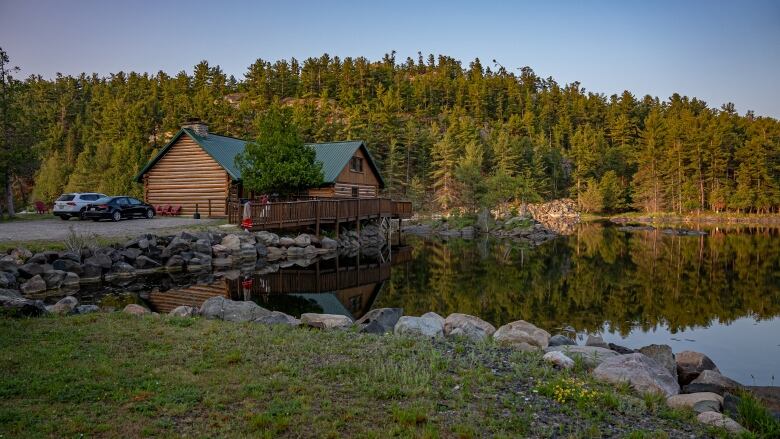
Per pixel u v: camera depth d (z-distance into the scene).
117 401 5.89
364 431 5.30
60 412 5.56
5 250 17.89
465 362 7.95
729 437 5.69
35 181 64.00
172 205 35.78
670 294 18.88
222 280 19.97
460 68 157.00
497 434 5.29
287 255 27.16
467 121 85.88
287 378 6.80
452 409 5.98
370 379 6.89
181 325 9.80
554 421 5.84
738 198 74.31
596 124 113.19
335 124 75.25
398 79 128.75
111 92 112.31
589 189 79.19
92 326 9.51
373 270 24.72
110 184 55.47
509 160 74.88
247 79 127.38
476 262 28.09
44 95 101.12
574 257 30.27
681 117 98.62
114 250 20.19
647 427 5.86
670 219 72.25
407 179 74.44
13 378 6.51
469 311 16.02
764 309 16.34
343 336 9.35
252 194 35.12
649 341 12.80
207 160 34.72
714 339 12.96
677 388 7.70
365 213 33.91
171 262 21.50
